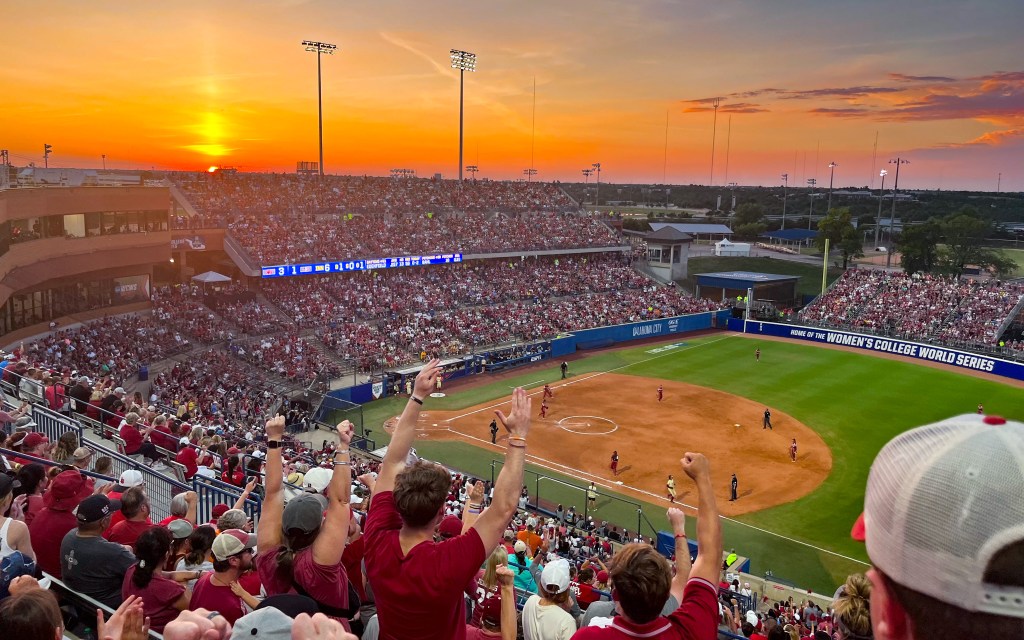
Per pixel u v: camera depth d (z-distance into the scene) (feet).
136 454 63.41
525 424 15.71
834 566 107.76
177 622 15.94
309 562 19.86
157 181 224.33
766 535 117.19
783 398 192.65
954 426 7.45
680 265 328.49
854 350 248.93
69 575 27.22
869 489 7.86
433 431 164.14
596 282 295.07
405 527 14.83
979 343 234.17
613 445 156.97
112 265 172.65
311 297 224.33
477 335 229.04
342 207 271.69
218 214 235.81
